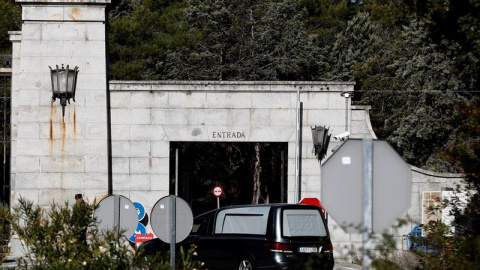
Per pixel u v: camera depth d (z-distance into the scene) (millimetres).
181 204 37469
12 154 63688
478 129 31719
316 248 47875
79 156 62625
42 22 62781
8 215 30859
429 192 65375
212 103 64188
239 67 130125
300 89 64500
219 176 135875
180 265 30797
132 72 125188
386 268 24750
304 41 136500
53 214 29719
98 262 27969
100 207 39031
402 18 45000
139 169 63594
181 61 129750
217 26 133625
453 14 33312
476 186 31516
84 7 62844
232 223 49875
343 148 21750
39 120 62625
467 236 30672
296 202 63906
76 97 62750
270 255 47219
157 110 63969
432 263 30234
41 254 28938
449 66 112438
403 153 118438
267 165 133250
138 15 136375
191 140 63969
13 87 63688
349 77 138125
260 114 64312
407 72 116562
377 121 127438
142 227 62031
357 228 21500
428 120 112125
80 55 62781
